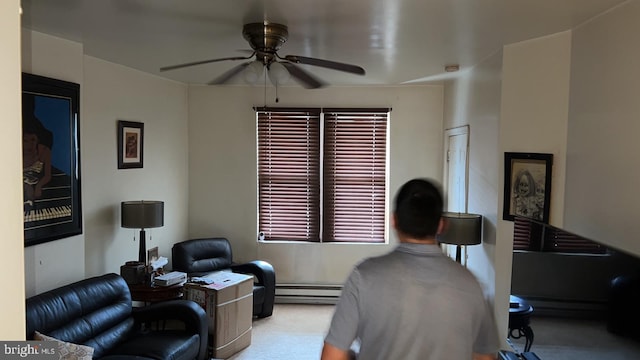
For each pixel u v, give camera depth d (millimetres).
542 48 2941
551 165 2887
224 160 5301
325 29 2797
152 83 4559
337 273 5262
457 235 3533
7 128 846
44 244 2969
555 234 2178
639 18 2141
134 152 4266
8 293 861
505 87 3195
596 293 1854
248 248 5309
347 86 5172
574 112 2732
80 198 3285
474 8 2363
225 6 2379
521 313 2486
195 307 3400
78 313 2877
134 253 4312
